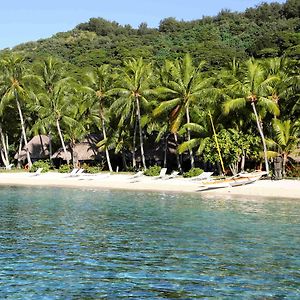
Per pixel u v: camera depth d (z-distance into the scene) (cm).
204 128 5031
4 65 6438
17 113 7319
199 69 5353
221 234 2209
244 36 11881
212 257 1753
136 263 1666
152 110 5491
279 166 4538
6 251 1841
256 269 1593
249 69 4600
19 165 7419
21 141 7581
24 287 1397
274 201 3559
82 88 5928
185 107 5091
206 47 10462
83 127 6444
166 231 2292
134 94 5525
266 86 4562
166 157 6259
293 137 4584
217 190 4266
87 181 5331
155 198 3853
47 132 7419
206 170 5812
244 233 2236
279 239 2091
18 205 3397
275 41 9881
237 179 4375
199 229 2348
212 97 4828
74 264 1650
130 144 6134
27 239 2083
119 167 6762
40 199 3816
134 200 3716
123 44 12256
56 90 6431
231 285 1420
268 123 5109
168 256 1767
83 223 2548
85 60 10588
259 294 1341
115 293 1347
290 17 13312
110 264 1652
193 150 5978
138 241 2045
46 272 1552
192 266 1627
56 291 1363
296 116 5038
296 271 1571
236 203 3459
